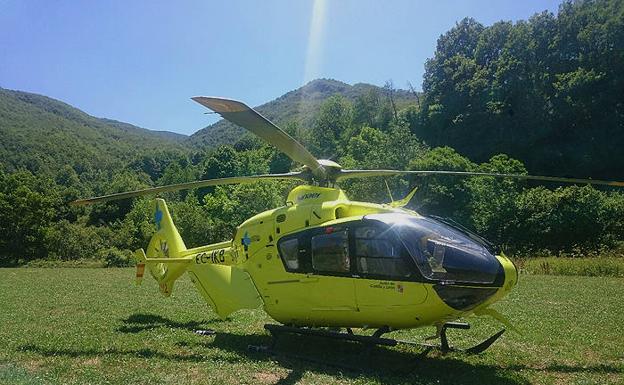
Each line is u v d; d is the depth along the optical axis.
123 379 7.54
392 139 60.09
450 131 76.31
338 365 8.32
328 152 93.12
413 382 7.45
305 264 8.91
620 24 68.31
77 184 111.81
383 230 8.05
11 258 47.31
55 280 26.05
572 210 42.38
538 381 7.82
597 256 35.38
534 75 72.62
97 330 11.67
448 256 7.80
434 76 86.31
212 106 6.65
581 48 71.69
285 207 9.76
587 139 66.69
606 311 14.66
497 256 8.22
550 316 13.76
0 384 7.01
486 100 74.38
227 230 50.62
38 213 48.72
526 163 69.19
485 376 7.93
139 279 12.25
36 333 11.22
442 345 9.52
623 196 44.28
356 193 45.53
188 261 11.92
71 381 7.40
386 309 8.12
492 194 47.34
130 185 99.88
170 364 8.49
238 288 10.39
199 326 12.32
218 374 7.84
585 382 7.72
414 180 49.16
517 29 79.31
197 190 84.31
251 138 118.12
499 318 8.45
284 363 8.59
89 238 50.09
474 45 89.62
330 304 8.75
